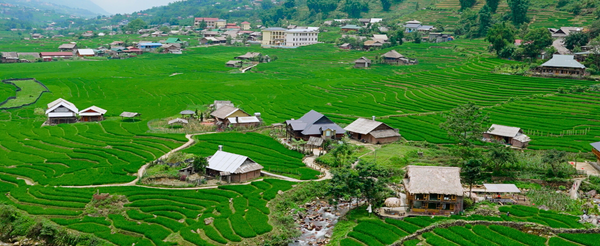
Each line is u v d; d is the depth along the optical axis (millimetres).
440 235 80688
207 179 109062
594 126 140375
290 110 178500
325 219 90750
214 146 132750
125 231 83625
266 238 81562
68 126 161125
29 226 85375
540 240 77500
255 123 157000
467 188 102562
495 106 166125
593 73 191000
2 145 139000
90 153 129375
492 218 85438
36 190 101125
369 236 81062
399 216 88812
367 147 130875
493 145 115750
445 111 165625
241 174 107312
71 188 102500
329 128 137875
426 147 130125
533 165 109812
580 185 99812
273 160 121250
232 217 87500
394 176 109562
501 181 105812
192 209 92250
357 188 92750
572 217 85562
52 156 127312
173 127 157000
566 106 159500
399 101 182625
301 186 102875
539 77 194625
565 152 110438
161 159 120500
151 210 91500
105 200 93812
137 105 193875
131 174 112812
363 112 170375
